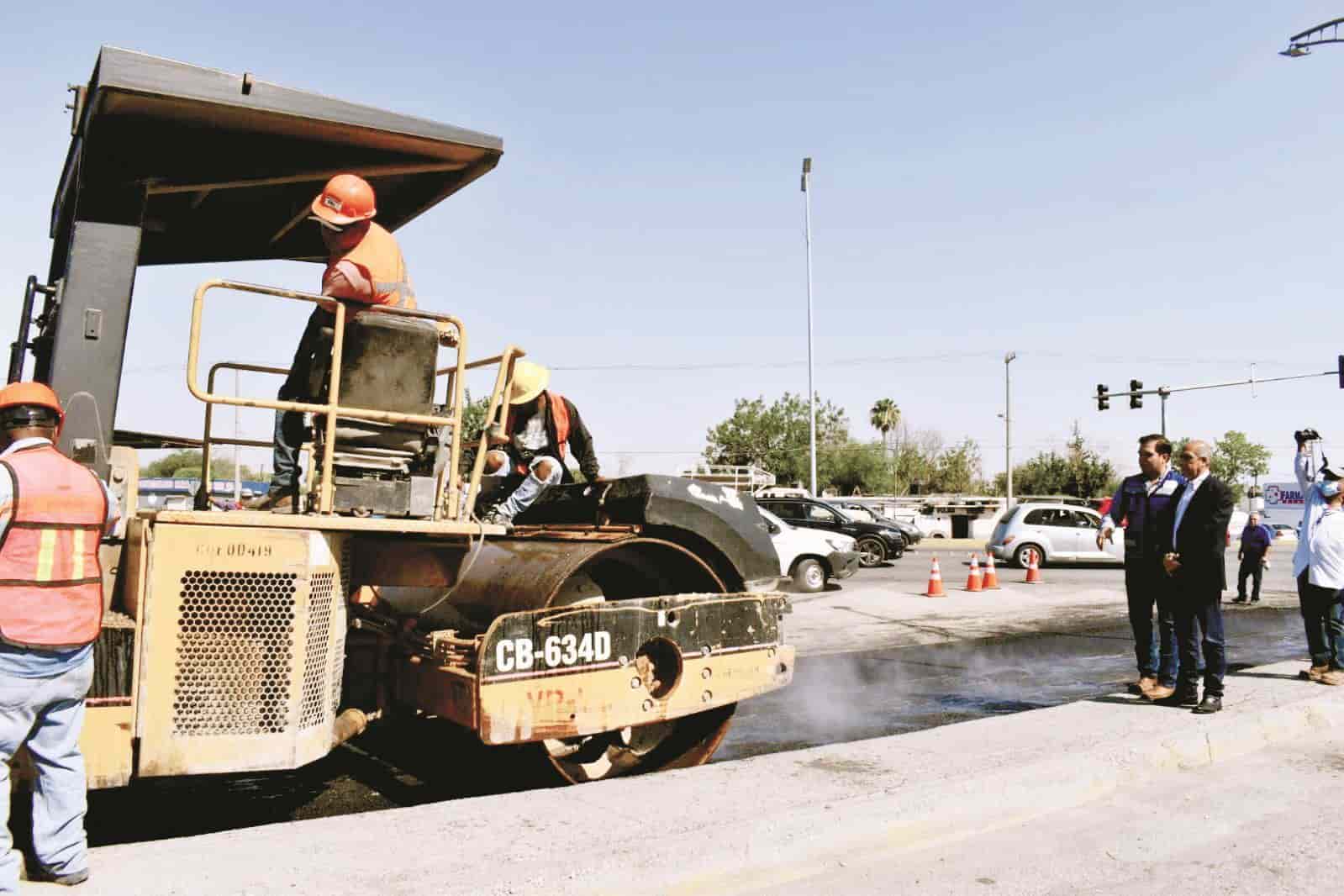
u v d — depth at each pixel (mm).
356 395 4652
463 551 4859
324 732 4238
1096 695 8734
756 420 64125
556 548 5082
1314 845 4559
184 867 3631
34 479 3312
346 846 3902
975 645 11758
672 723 5781
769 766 5168
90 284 4234
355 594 4973
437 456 4961
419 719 6246
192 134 4547
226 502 6074
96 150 4355
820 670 10062
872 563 24422
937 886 4051
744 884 3975
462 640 4727
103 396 4203
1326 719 6770
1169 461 7176
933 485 75062
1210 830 4750
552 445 6367
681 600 5277
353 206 4734
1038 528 24969
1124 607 15359
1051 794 5047
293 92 4496
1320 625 7594
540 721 4727
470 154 5008
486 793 5594
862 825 4336
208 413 5367
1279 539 48750
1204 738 5934
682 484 5473
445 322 4855
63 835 3402
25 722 3307
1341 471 7570
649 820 4266
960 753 5422
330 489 4398
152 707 3836
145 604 3848
